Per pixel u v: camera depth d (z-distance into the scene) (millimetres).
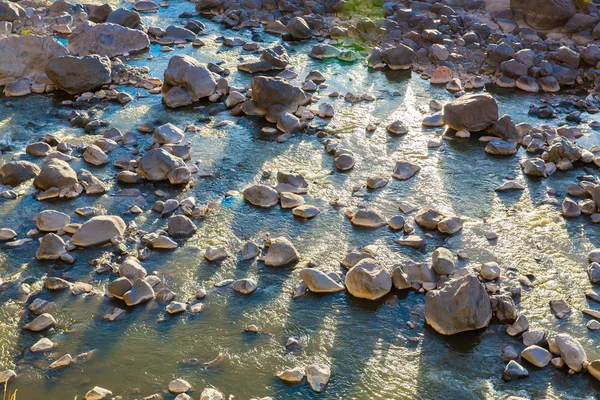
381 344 5516
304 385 5094
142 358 5344
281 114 9055
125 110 9555
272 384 5102
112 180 7863
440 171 8117
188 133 8953
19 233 6875
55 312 5805
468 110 8875
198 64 9977
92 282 6180
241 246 6715
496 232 6965
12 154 8320
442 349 5469
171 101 9633
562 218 7199
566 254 6633
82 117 9188
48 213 6918
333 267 6418
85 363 5285
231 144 8703
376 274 6039
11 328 5621
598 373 5117
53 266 6387
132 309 5859
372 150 8586
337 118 9391
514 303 5957
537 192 7699
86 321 5719
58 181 7477
